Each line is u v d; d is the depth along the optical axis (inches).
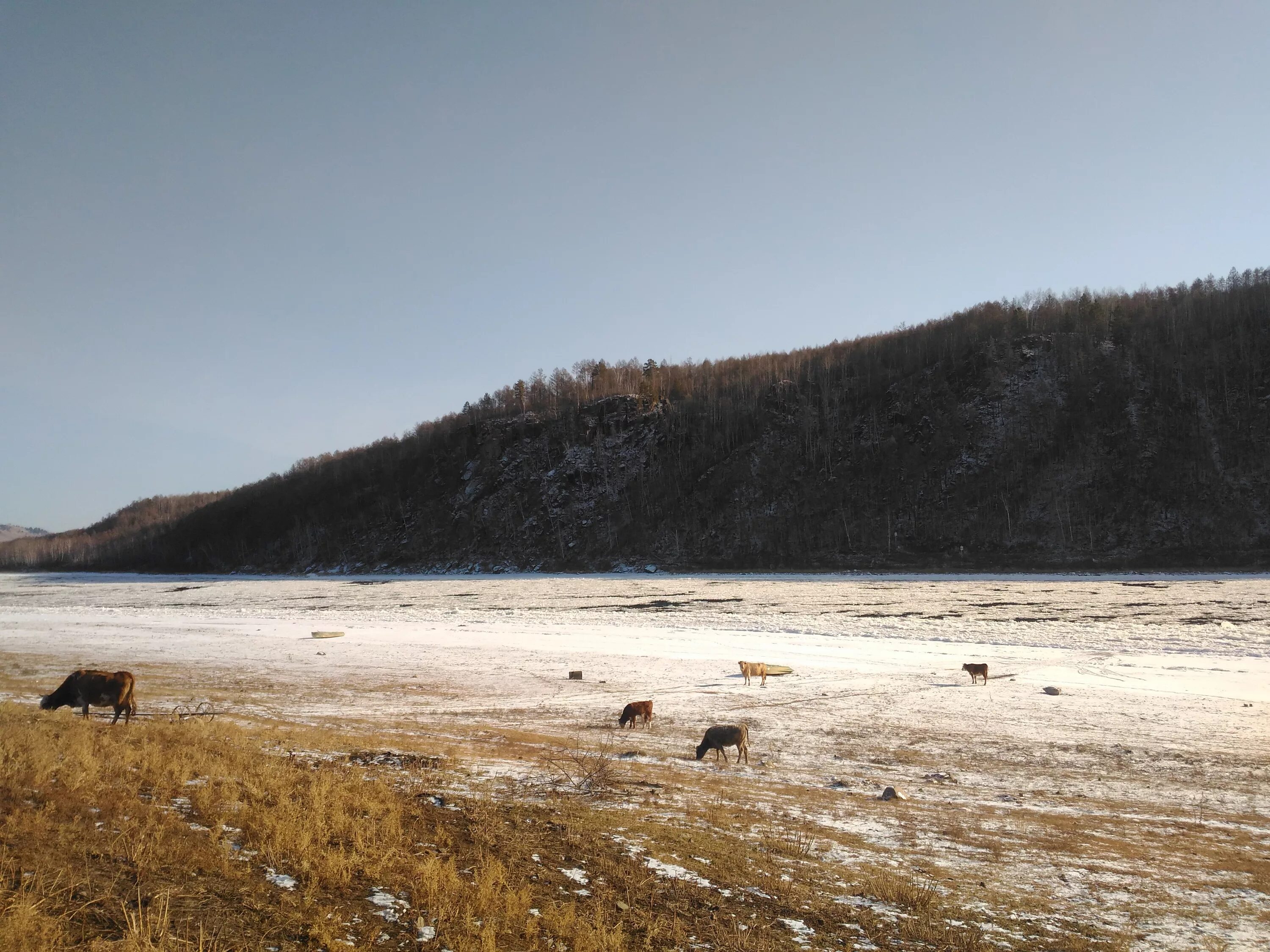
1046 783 581.3
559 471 5546.3
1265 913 327.0
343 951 229.9
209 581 4527.6
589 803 431.2
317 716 769.6
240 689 969.5
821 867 355.3
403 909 265.6
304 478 7066.9
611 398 6348.4
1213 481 3700.8
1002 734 750.5
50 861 262.5
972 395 4813.0
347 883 279.4
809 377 5679.1
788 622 1761.8
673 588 2854.3
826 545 4055.1
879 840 411.2
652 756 627.8
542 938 255.9
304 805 356.2
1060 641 1385.3
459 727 733.3
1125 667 1119.0
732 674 1124.5
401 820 360.5
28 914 213.6
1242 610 1808.6
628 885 309.1
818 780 568.7
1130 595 2199.8
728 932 274.2
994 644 1384.1
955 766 631.2
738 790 513.3
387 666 1210.0
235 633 1721.2
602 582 3282.5
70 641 1604.3
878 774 598.5
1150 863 392.2
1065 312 5482.3
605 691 987.3
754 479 4837.6
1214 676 1043.3
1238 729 765.9
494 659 1277.1
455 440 6486.2
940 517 4040.4
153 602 2901.1
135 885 254.2
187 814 336.2
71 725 524.1
